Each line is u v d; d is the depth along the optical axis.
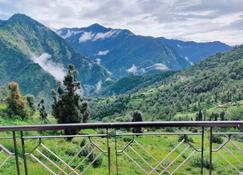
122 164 15.31
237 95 186.50
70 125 4.11
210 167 4.70
